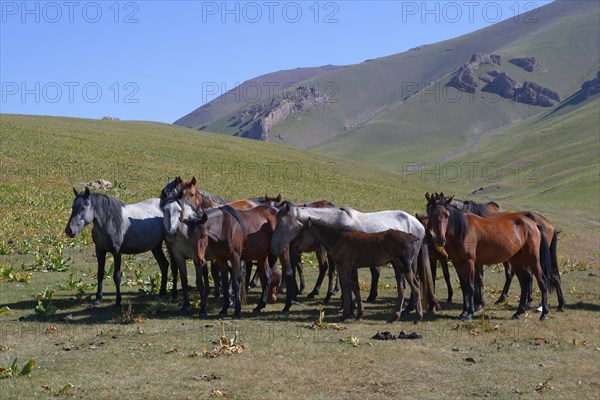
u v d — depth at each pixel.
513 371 11.11
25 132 62.28
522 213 16.39
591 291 20.16
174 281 16.14
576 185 100.88
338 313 15.12
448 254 14.96
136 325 13.20
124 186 41.28
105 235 15.02
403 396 9.70
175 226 13.80
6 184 36.47
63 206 31.72
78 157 52.53
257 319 14.20
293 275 15.59
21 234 24.94
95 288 17.47
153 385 9.62
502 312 16.08
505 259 15.33
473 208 17.31
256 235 14.75
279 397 9.40
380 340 12.55
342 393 9.70
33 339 11.97
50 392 9.20
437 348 12.23
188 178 50.00
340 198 54.16
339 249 14.17
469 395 9.89
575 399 9.97
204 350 11.18
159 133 90.38
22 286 17.20
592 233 48.12
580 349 12.71
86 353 11.11
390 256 14.16
